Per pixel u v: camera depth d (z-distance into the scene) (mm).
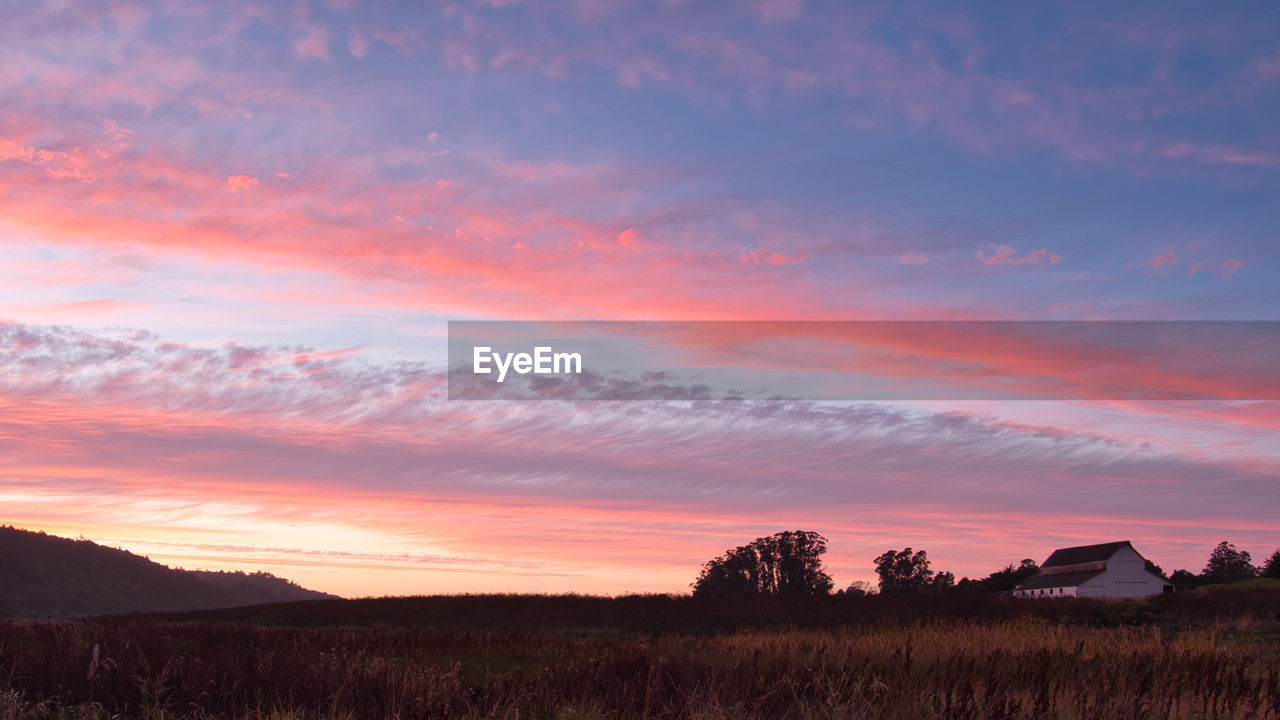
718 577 101188
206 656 11461
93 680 8672
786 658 11172
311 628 29547
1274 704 7941
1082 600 32312
